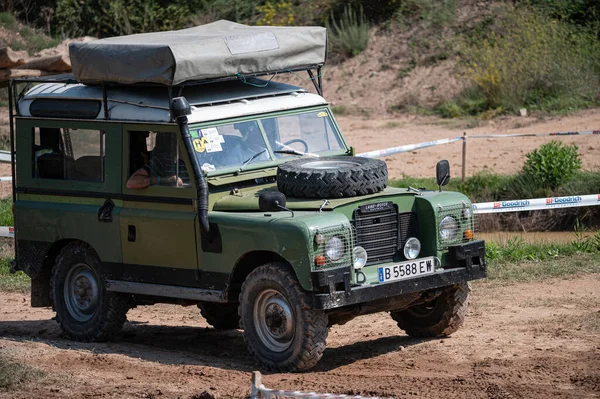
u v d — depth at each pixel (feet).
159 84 55.57
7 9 217.77
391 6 195.00
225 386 48.16
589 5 176.14
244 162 55.72
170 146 54.80
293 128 58.80
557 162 108.37
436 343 58.34
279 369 51.39
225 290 53.16
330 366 53.78
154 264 56.44
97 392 47.62
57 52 141.69
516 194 108.37
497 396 44.86
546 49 163.94
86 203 59.52
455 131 150.61
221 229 52.37
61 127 60.18
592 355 52.49
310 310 49.52
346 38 189.16
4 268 90.48
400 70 179.83
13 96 69.05
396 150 110.93
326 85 182.70
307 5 206.28
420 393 45.80
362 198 51.67
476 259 55.47
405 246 53.42
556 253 85.25
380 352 56.95
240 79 59.62
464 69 172.35
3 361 52.26
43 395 47.42
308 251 48.34
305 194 51.96
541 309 66.23
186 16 213.87
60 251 62.75
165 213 55.21
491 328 61.41
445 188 111.65
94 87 59.98
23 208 62.39
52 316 74.49
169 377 50.57
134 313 75.77
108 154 58.03
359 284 50.39
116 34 215.10
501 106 158.30
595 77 159.94
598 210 103.55
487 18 182.09
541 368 49.83
